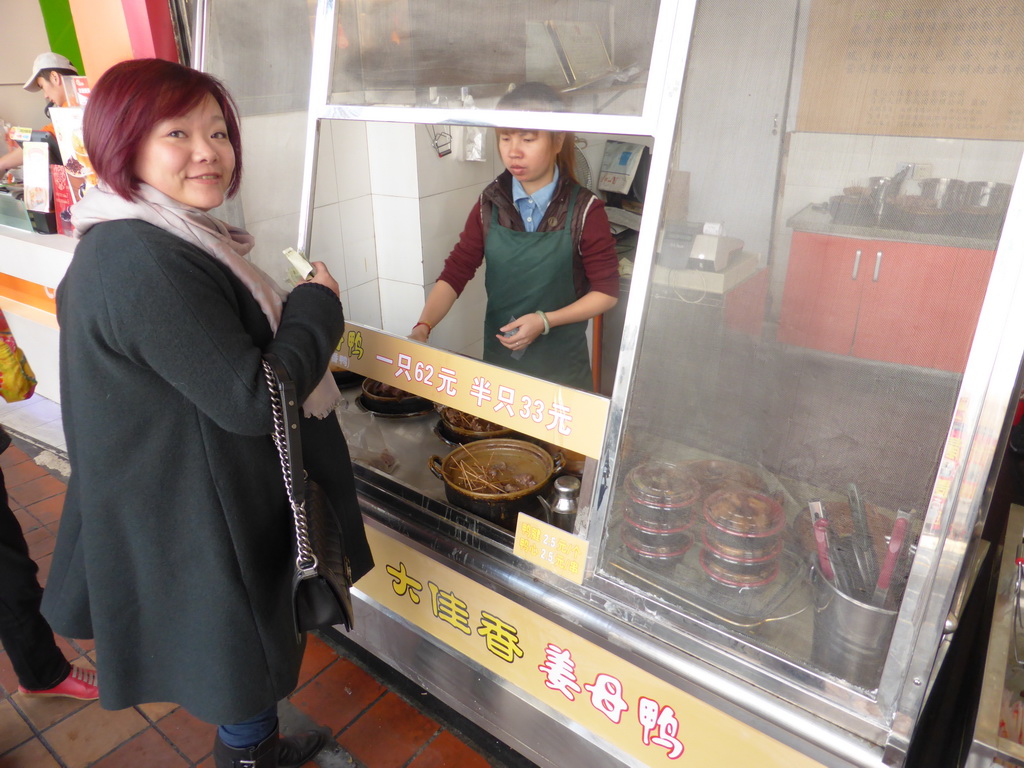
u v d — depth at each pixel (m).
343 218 1.92
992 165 0.83
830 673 1.07
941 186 0.87
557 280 1.71
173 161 1.06
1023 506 1.56
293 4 1.58
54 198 2.86
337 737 1.78
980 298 0.87
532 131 1.51
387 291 2.11
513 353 1.65
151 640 1.24
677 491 1.19
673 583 1.21
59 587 1.31
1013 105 0.81
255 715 1.25
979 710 1.09
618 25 1.08
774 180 0.98
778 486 1.11
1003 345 0.84
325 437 1.41
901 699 1.00
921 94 0.86
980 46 0.81
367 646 1.94
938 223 0.88
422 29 1.32
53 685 1.85
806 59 0.92
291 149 1.71
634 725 1.30
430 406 1.88
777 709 1.10
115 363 1.03
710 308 1.08
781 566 1.13
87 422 1.08
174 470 1.12
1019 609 1.28
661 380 1.16
